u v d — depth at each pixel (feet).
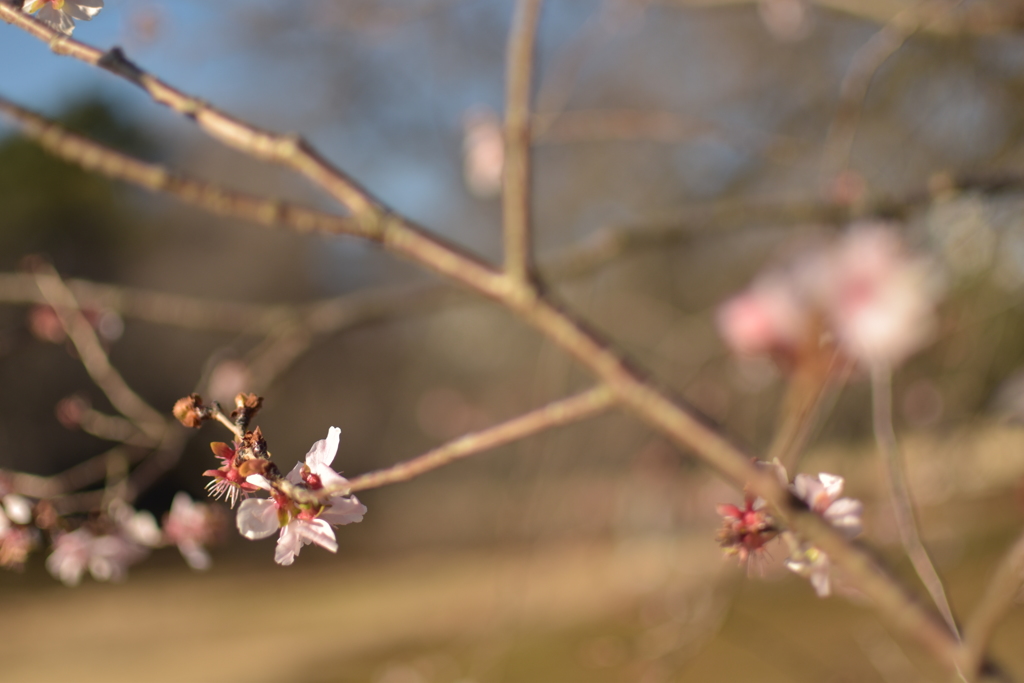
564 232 24.40
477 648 10.81
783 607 14.66
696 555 15.10
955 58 11.14
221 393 10.05
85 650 26.50
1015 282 9.71
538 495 11.10
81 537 5.15
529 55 3.02
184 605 32.68
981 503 14.19
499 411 24.56
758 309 5.38
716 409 13.85
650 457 16.60
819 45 16.47
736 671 12.61
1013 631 11.28
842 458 12.17
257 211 2.93
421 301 9.53
